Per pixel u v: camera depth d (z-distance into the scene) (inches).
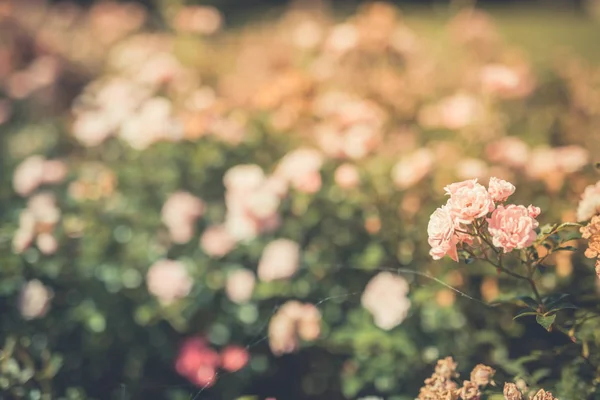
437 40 166.7
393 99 97.3
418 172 73.4
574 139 91.2
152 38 131.5
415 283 66.4
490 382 50.7
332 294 69.8
